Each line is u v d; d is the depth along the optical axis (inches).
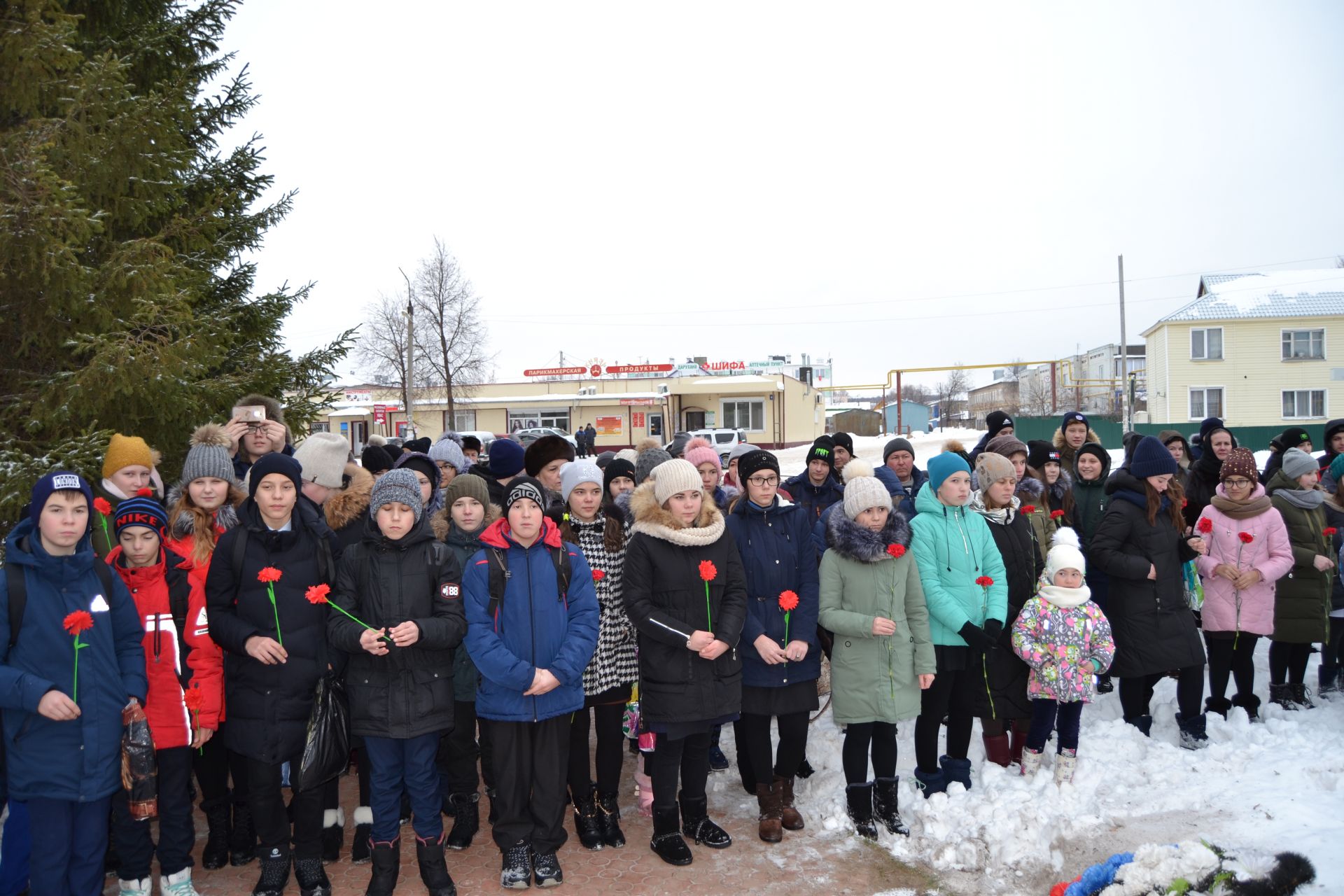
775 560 164.6
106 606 127.9
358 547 145.1
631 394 1588.3
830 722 212.8
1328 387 1384.1
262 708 138.3
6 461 219.3
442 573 144.7
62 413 226.7
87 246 255.9
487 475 207.6
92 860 126.4
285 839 143.4
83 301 230.2
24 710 119.8
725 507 235.3
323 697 139.6
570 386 1647.4
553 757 148.8
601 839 163.3
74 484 124.5
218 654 142.3
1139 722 197.0
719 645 149.9
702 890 144.5
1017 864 146.2
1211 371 1418.6
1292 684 216.5
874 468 253.9
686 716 150.9
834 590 163.3
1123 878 132.0
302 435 335.3
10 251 213.0
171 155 265.4
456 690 165.8
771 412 1635.1
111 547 144.5
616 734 166.4
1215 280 1562.5
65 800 122.1
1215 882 127.7
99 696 125.4
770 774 161.8
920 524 173.3
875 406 3560.5
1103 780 172.9
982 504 182.2
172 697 137.3
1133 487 191.9
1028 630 169.8
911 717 159.5
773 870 151.0
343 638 136.6
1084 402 2829.7
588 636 148.7
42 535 125.0
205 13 335.3
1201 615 206.8
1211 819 155.1
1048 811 155.8
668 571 154.2
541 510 150.0
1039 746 174.9
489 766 165.9
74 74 247.1
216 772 155.3
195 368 243.6
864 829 161.6
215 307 334.0
